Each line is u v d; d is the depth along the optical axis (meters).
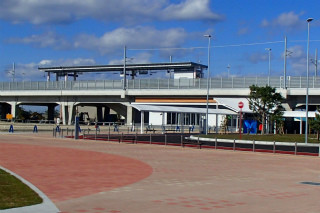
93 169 18.20
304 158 25.38
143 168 18.91
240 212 10.05
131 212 9.80
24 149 27.98
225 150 30.19
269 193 12.96
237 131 63.69
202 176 16.69
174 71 99.56
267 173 18.12
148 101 80.44
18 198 10.93
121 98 82.88
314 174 18.06
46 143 34.44
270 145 36.12
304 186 14.57
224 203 11.18
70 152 26.39
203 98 74.75
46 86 90.06
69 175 16.19
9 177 14.80
